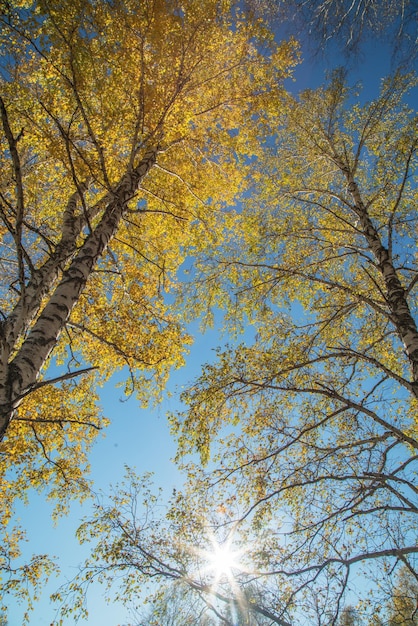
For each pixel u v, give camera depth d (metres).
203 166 7.40
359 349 5.99
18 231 2.75
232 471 4.40
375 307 4.71
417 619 3.72
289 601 3.75
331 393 4.13
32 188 6.13
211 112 6.89
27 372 3.06
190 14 5.23
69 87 4.65
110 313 5.49
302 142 7.41
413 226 6.29
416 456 3.85
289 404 5.16
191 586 5.31
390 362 5.87
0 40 4.41
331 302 6.18
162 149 6.14
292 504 4.43
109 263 5.96
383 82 6.55
